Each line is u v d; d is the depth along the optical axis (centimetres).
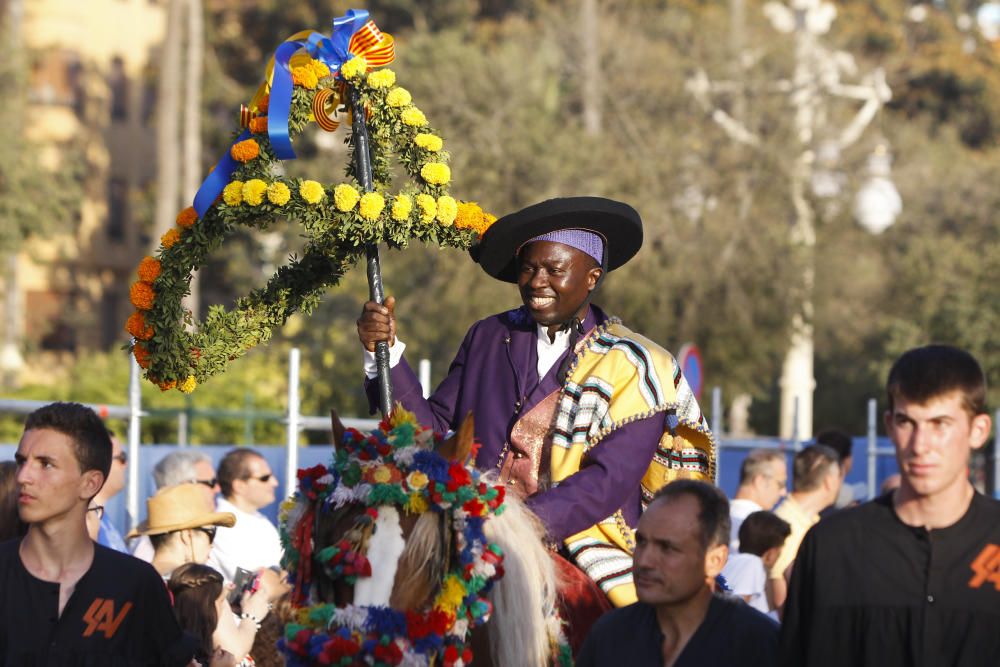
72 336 5125
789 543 1300
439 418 846
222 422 2192
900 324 4491
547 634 671
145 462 1384
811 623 576
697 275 3797
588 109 4016
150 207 5231
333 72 804
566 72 4209
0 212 4109
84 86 5197
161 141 3728
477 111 3850
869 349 4700
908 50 6309
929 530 562
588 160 3822
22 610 650
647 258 3747
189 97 3800
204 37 4906
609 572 755
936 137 5944
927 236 4662
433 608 588
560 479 779
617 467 765
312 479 620
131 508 1223
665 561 622
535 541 674
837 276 4016
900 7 6319
